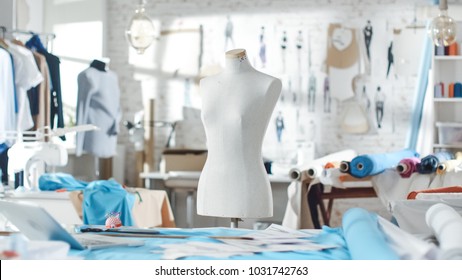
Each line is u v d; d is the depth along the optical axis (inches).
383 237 102.3
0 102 255.8
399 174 255.1
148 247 113.1
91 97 325.7
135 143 358.6
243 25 363.3
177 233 132.2
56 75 296.5
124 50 371.9
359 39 352.8
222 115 185.5
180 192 344.8
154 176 343.9
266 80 184.5
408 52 349.1
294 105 357.7
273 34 360.2
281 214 338.3
